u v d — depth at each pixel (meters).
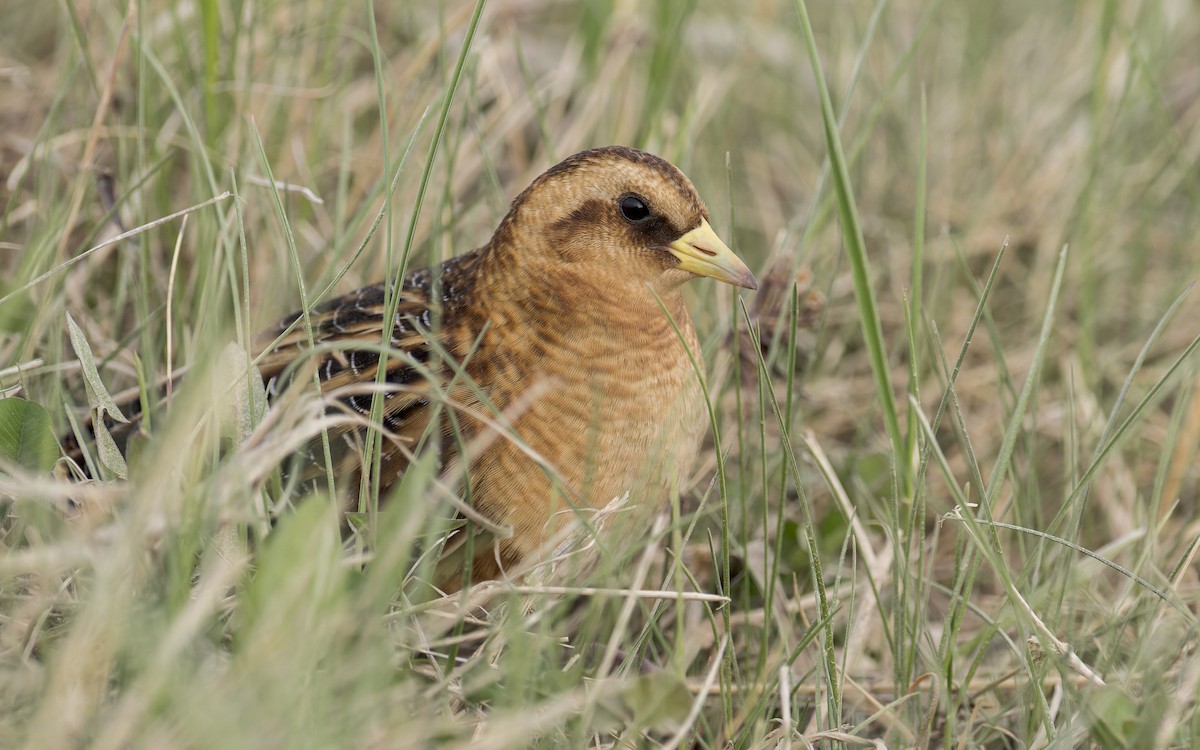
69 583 7.25
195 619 5.72
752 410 10.25
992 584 10.28
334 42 12.33
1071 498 8.24
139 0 10.29
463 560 8.37
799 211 13.21
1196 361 9.93
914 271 8.80
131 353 9.86
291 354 9.20
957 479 11.40
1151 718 6.91
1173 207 14.16
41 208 10.91
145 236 10.56
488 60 13.02
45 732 5.54
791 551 10.07
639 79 14.01
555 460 8.41
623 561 8.10
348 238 10.16
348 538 8.16
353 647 6.78
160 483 6.13
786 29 15.84
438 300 9.05
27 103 12.70
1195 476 10.81
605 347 8.55
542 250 8.62
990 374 12.23
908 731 7.57
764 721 7.53
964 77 15.08
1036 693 7.59
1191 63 15.85
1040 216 13.64
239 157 11.02
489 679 6.83
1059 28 16.00
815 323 10.37
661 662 8.86
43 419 7.70
